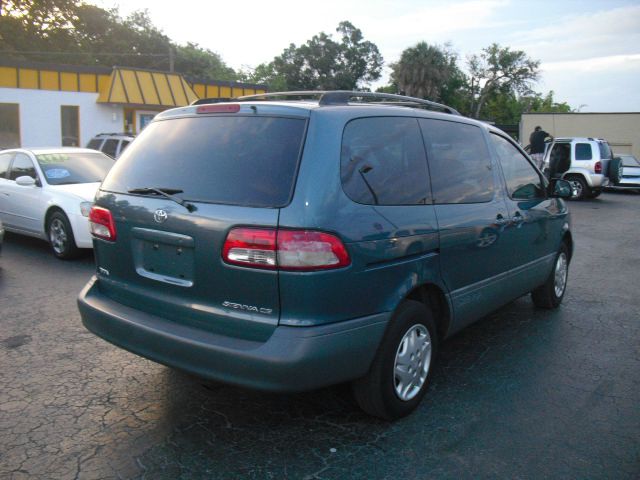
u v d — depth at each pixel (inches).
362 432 136.5
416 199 143.0
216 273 122.9
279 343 115.3
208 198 125.8
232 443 131.0
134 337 133.8
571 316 231.3
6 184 349.4
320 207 117.0
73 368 171.0
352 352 123.2
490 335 207.5
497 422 142.4
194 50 2383.1
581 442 133.4
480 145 178.7
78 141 1034.7
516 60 2559.1
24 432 134.3
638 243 409.4
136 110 1096.2
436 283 148.3
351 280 121.6
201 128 137.3
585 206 663.1
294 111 126.3
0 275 279.3
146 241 136.9
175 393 155.7
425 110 160.9
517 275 194.1
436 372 173.5
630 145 1165.1
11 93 955.3
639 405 152.9
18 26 1704.0
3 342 190.9
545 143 754.8
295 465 122.5
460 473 120.3
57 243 313.7
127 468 120.5
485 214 169.6
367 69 2925.7
